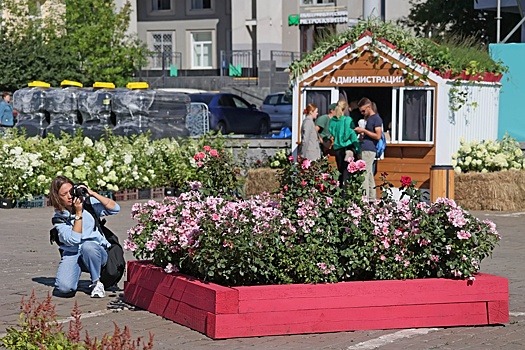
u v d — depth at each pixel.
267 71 46.81
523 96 21.62
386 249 8.50
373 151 15.76
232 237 8.12
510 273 11.23
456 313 8.50
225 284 8.30
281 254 8.32
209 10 53.12
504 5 26.72
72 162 18.66
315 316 8.16
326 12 48.19
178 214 8.97
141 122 22.72
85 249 9.58
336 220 8.60
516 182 17.50
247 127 36.84
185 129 23.50
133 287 9.29
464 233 8.39
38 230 15.03
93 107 23.09
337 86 18.70
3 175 17.94
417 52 17.92
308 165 8.79
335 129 16.00
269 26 49.06
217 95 36.50
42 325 6.62
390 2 37.81
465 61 18.27
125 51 36.06
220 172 9.38
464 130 18.53
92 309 9.17
